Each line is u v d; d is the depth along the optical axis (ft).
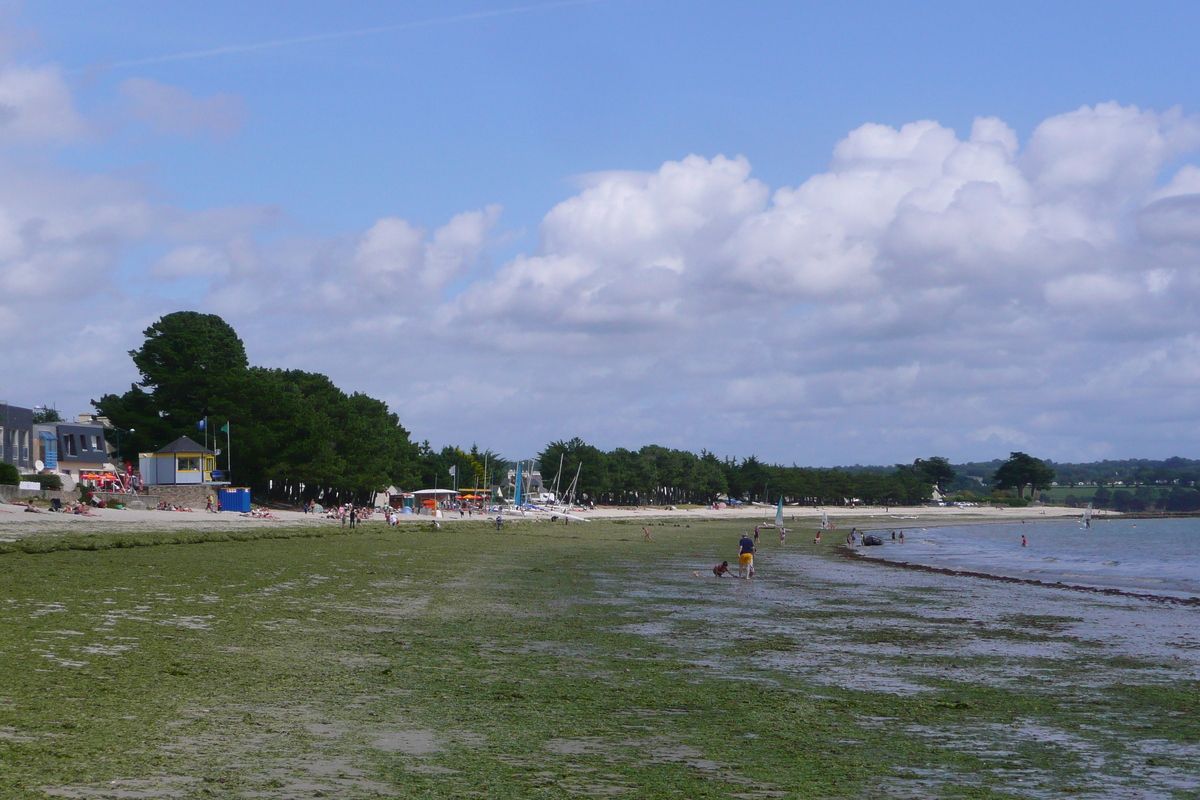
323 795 33.47
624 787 36.42
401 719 46.62
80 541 160.45
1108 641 90.27
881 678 65.36
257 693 51.16
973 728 50.03
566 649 73.31
